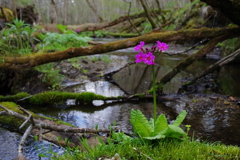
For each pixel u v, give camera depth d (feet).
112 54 33.91
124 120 11.77
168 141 7.07
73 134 9.09
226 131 9.99
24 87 17.15
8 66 14.53
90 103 14.66
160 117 6.95
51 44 27.35
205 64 27.32
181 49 37.99
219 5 13.82
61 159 6.79
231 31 14.88
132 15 46.91
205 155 6.39
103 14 87.56
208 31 14.82
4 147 8.47
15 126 10.12
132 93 16.69
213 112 12.37
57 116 12.44
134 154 6.44
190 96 15.29
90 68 22.90
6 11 34.27
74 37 26.81
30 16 39.34
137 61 7.02
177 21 43.91
